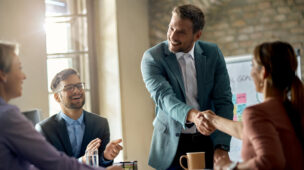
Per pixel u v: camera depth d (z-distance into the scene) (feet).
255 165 4.52
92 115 9.08
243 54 17.25
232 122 6.21
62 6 15.98
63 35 15.96
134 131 16.44
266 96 5.09
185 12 7.69
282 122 4.81
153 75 8.05
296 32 16.70
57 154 5.38
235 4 17.42
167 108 7.62
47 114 12.85
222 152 7.48
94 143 7.18
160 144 8.09
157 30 17.92
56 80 8.73
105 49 16.31
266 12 17.04
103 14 16.35
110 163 7.84
